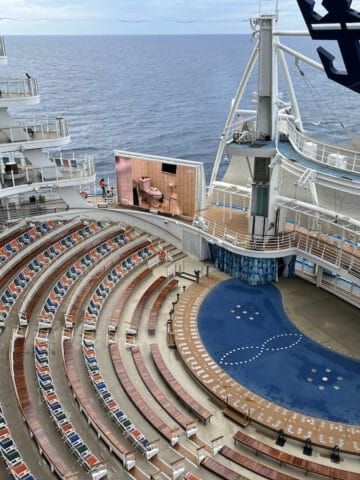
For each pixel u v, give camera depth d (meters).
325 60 18.72
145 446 18.73
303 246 33.19
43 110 110.44
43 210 37.06
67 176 33.88
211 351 26.42
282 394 23.12
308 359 25.83
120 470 17.83
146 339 27.33
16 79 29.58
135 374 24.08
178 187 36.91
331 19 17.08
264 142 32.75
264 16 29.80
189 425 20.22
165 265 35.69
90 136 86.31
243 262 33.84
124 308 29.88
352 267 29.75
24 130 30.67
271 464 19.56
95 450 18.61
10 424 18.64
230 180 43.78
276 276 34.03
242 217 38.31
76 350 24.84
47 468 17.05
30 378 21.50
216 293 32.59
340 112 98.62
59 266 31.47
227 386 23.61
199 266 36.12
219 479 18.03
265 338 27.72
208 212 39.31
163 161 36.81
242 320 29.48
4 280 28.03
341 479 18.05
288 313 30.27
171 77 173.88
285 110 37.62
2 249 30.84
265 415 21.67
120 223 38.41
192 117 103.25
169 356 26.17
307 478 18.84
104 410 20.88
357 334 28.17
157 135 87.38
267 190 33.12
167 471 18.17
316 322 29.33
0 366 21.75
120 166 38.91
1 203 36.88
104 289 30.55
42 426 19.14
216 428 21.25
